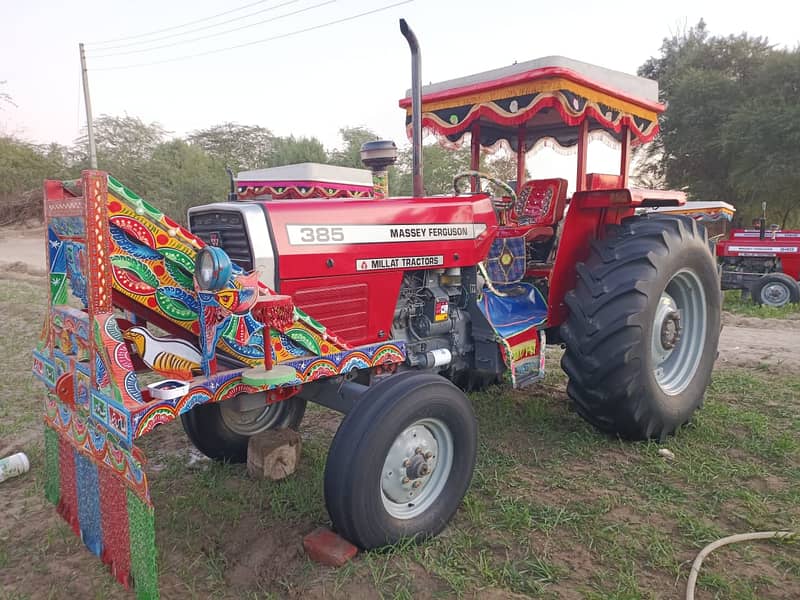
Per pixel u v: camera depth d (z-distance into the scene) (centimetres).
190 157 3159
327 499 240
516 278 390
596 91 370
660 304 364
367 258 283
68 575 242
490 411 414
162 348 230
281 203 266
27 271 1426
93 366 212
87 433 230
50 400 261
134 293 221
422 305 324
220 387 224
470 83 382
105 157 3061
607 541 258
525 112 357
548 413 411
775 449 340
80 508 246
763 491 300
